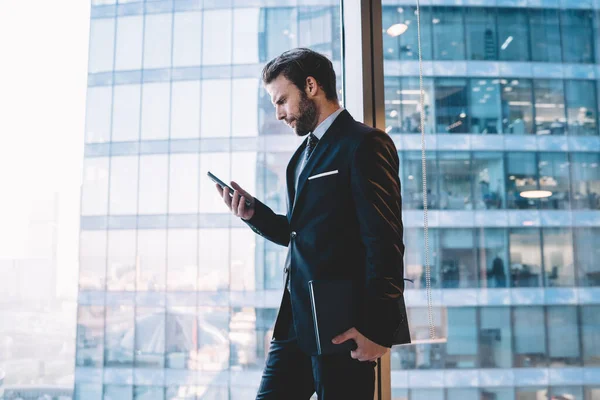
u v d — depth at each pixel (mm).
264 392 1376
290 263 1343
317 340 1221
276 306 1926
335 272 1277
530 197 2066
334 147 1337
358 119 1930
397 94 2035
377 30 1938
